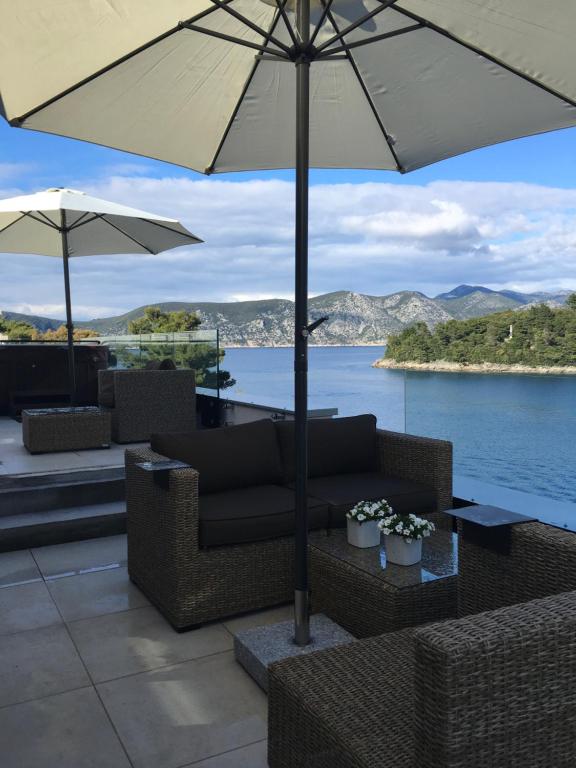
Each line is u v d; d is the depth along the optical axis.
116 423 5.92
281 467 3.63
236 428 3.54
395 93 2.74
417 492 3.36
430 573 2.54
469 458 3.92
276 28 2.55
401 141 2.99
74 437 5.45
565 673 1.24
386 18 2.40
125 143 2.78
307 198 2.25
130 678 2.45
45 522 4.01
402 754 1.36
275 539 3.01
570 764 1.26
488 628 1.22
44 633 2.82
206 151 3.03
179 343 7.27
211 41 2.44
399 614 2.40
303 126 2.21
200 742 2.06
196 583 2.83
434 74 2.57
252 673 2.42
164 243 6.70
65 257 6.38
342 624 2.71
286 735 1.66
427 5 2.16
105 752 2.01
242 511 2.97
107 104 2.52
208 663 2.55
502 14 2.07
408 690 1.61
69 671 2.50
